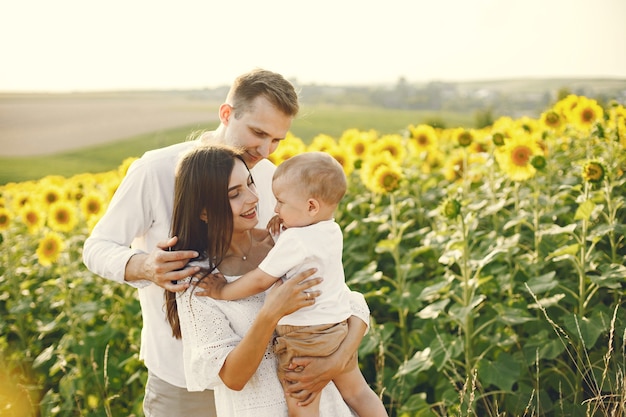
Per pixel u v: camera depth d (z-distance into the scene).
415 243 5.43
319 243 2.37
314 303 2.33
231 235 2.36
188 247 2.41
